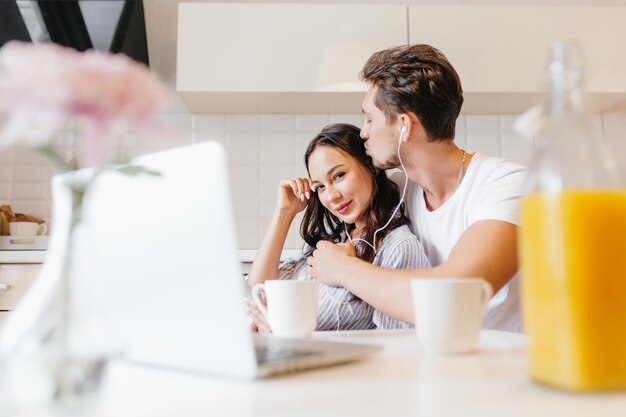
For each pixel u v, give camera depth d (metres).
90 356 0.40
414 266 1.32
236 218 2.65
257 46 2.31
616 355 0.43
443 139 1.40
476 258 1.11
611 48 2.38
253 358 0.49
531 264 0.47
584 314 0.43
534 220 0.47
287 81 2.30
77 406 0.39
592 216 0.44
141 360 0.57
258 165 2.68
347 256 1.19
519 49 2.36
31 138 0.38
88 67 0.38
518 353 0.66
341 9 2.33
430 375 0.52
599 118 2.75
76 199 0.44
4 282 2.09
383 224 1.51
